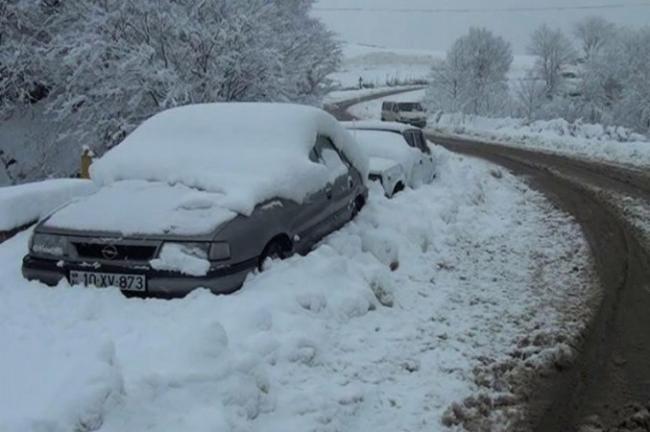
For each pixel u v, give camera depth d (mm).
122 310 4520
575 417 3744
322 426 3465
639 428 3643
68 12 12883
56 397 3146
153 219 4840
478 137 30391
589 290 6098
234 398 3484
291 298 4742
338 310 4910
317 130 6598
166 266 4617
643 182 14047
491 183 13297
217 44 11922
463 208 9539
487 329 5000
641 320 5320
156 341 4047
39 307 4594
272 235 5223
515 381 4160
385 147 10234
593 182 14078
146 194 5320
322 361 4199
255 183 5328
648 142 23031
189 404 3391
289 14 16000
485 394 3971
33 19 13484
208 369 3627
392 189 9258
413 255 6777
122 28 11914
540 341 4785
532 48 38312
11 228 6387
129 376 3480
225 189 5266
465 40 39031
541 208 10688
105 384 3195
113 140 12594
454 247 7504
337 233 6469
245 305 4516
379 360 4324
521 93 37594
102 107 12555
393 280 5977
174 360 3701
